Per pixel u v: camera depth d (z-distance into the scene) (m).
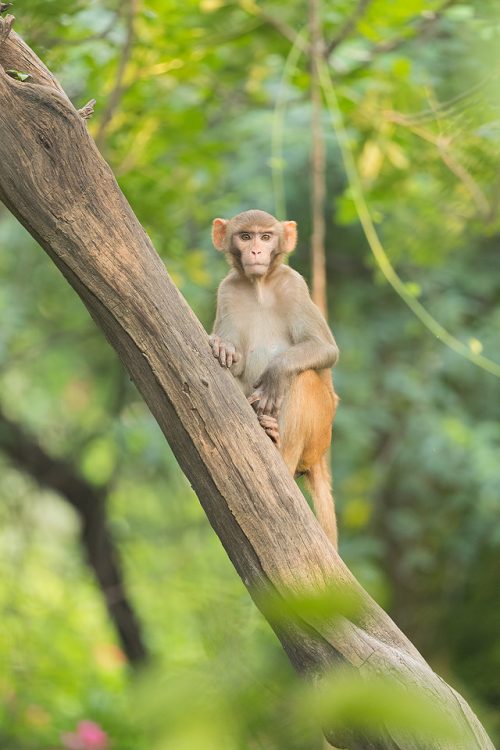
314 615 1.70
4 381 19.00
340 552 14.98
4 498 18.77
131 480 19.06
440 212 12.86
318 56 10.19
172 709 1.50
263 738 1.58
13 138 5.54
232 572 16.14
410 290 10.66
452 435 14.34
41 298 17.42
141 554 19.06
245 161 14.50
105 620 20.09
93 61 11.35
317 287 9.61
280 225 8.32
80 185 5.64
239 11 11.77
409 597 16.80
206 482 5.81
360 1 10.32
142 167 12.53
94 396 19.20
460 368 15.17
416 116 11.14
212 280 14.56
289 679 1.77
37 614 17.56
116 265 5.69
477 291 15.45
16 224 16.48
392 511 16.41
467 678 14.55
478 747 4.71
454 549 15.81
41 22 10.41
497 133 10.21
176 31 11.25
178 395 5.76
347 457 15.47
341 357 15.39
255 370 8.24
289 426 7.70
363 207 10.56
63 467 18.45
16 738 14.46
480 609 16.11
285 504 5.75
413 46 12.12
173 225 13.15
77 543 19.73
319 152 9.88
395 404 16.08
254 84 13.53
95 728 13.72
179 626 17.58
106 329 5.86
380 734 4.24
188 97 13.02
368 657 5.09
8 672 15.71
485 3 10.82
